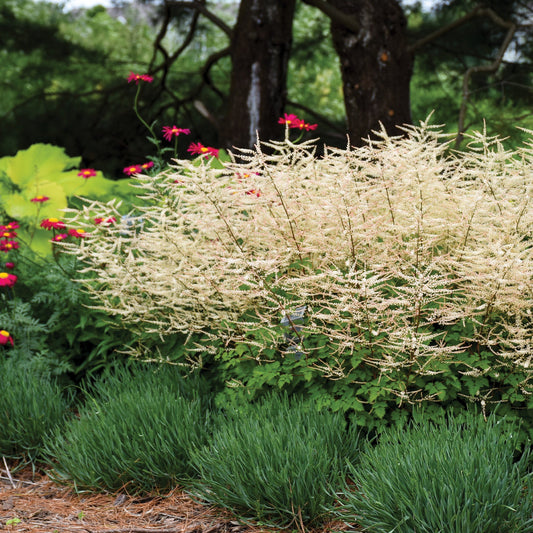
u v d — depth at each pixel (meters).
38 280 4.69
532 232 3.43
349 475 3.13
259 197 3.47
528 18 9.34
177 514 3.05
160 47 11.05
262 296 3.42
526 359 3.14
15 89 11.81
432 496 2.49
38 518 3.09
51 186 6.60
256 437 2.99
